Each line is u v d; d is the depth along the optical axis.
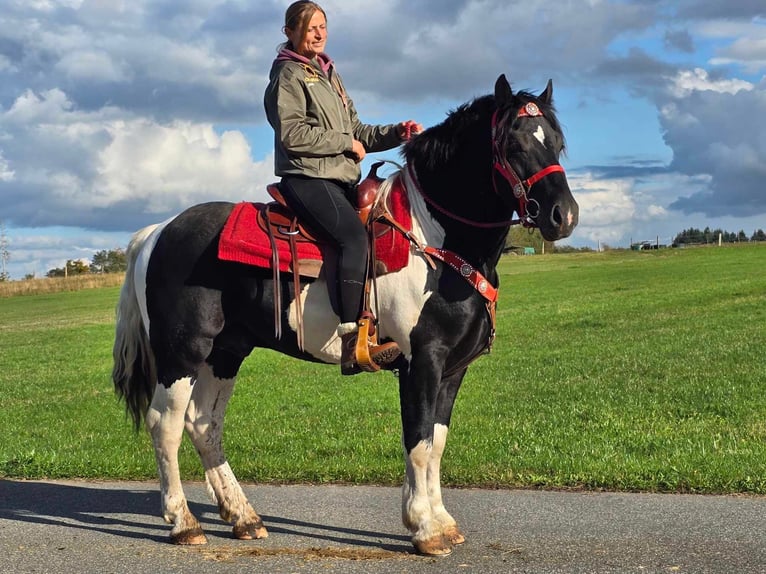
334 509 5.96
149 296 5.36
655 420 9.42
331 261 5.08
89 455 8.23
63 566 4.84
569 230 4.57
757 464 6.76
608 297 28.11
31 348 22.36
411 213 5.01
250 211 5.25
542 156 4.66
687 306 23.25
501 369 14.48
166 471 5.29
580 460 7.16
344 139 5.12
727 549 4.82
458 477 6.70
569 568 4.59
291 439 9.09
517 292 32.72
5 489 6.82
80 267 75.88
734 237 70.38
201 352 5.21
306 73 5.14
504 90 4.80
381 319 4.96
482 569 4.62
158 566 4.82
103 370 17.34
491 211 4.92
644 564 4.61
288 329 5.18
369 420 10.34
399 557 4.87
